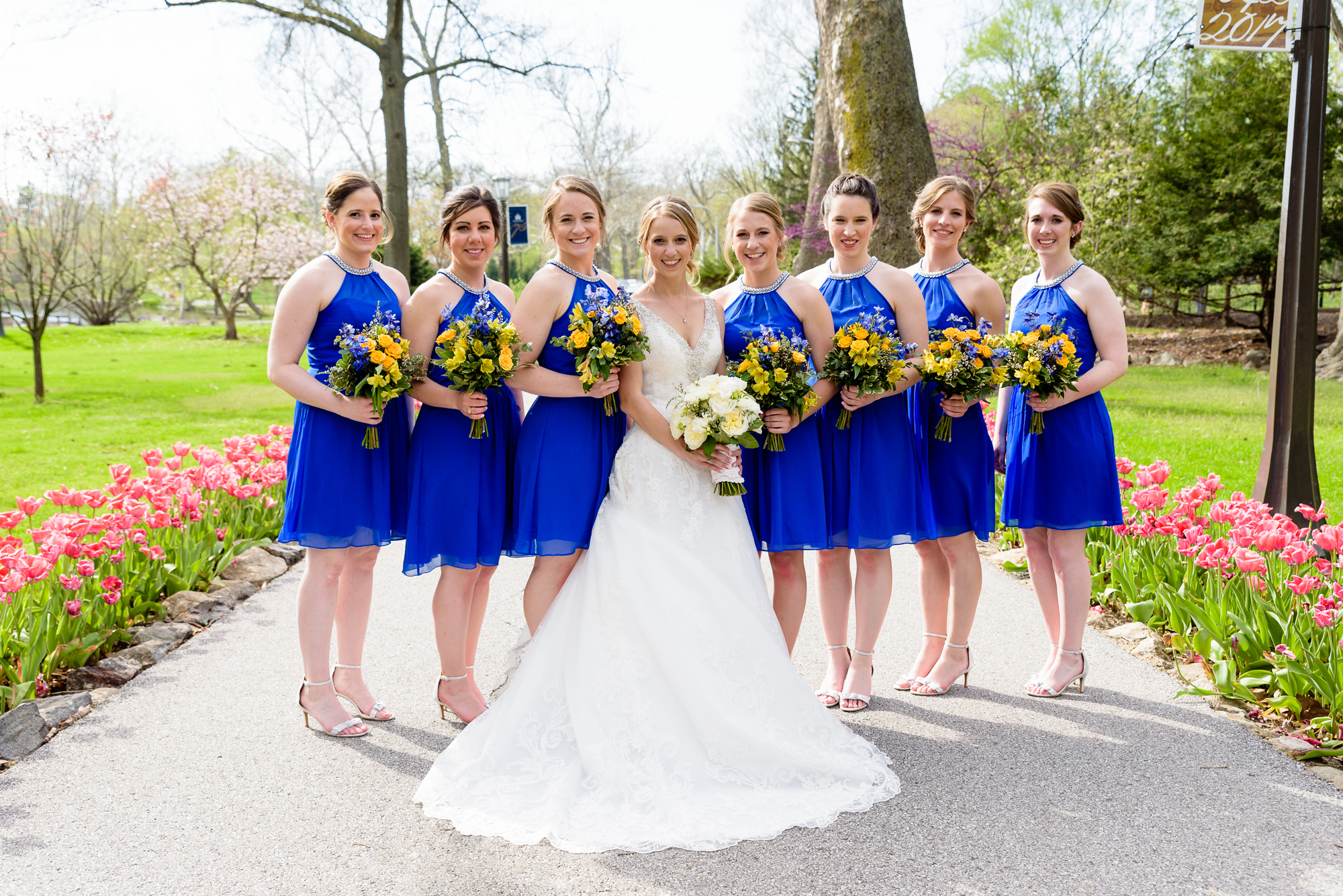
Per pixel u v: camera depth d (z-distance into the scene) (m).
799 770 3.16
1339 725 3.37
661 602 3.26
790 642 3.83
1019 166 18.42
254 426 12.84
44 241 15.98
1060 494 3.82
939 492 3.87
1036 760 3.28
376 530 3.61
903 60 10.14
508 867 2.65
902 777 3.19
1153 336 20.89
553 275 3.55
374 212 3.65
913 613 5.12
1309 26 5.24
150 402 15.55
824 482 3.74
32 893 2.51
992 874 2.58
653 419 3.47
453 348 3.35
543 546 3.51
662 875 2.60
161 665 4.29
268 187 32.41
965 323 3.88
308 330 3.55
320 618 3.56
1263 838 2.73
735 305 3.75
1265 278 17.69
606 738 3.16
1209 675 3.94
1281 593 4.05
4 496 8.13
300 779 3.20
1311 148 5.29
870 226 3.77
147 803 3.02
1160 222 17.81
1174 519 4.73
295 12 15.88
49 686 3.90
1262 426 10.97
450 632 3.65
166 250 33.09
